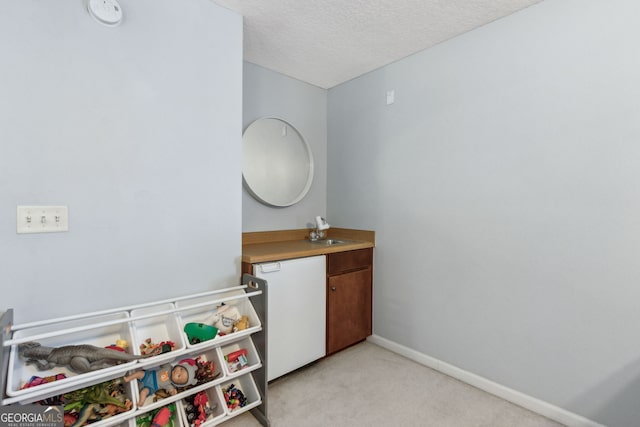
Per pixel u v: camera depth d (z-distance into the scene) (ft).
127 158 4.60
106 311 4.17
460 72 6.42
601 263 4.78
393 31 6.31
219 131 5.59
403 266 7.52
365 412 5.43
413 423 5.15
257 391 5.15
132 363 3.89
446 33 6.38
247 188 7.80
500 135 5.85
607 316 4.74
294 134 8.74
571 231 5.06
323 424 5.13
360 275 7.85
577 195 4.99
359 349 7.89
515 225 5.67
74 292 4.22
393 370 6.85
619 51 4.60
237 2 5.43
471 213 6.27
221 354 4.84
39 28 3.91
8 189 3.76
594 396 4.86
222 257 5.67
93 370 3.69
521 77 5.57
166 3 4.94
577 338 5.01
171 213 5.06
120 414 3.78
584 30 4.89
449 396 5.90
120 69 4.52
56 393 3.51
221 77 5.58
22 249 3.86
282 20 5.98
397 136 7.63
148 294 4.84
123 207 4.58
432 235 6.93
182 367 4.36
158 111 4.88
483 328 6.11
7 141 3.74
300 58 7.54
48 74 3.97
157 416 4.23
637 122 4.46
